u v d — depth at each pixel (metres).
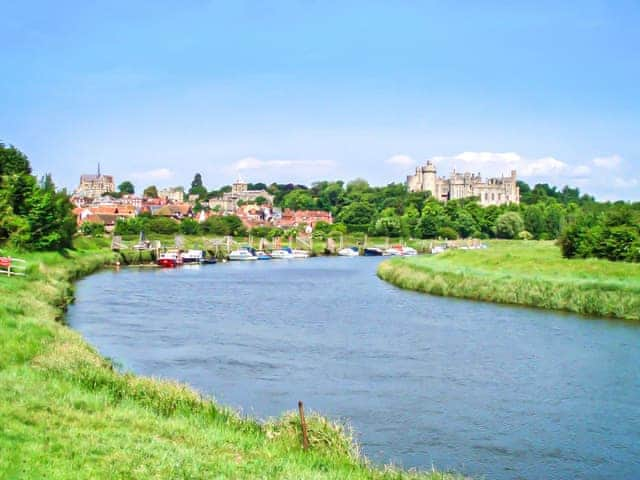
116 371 30.77
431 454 24.50
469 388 33.25
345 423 27.59
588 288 60.12
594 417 28.97
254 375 35.22
